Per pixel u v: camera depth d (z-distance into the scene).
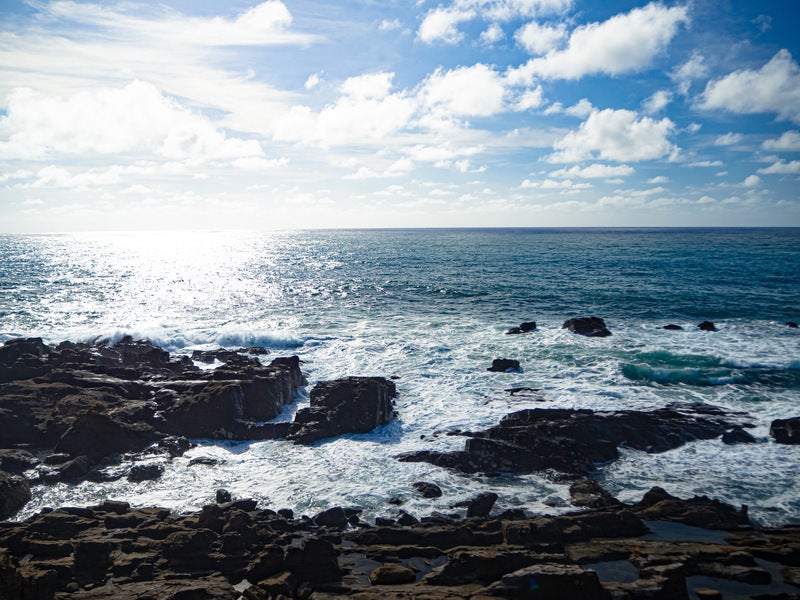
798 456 22.84
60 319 51.00
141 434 24.45
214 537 16.45
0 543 16.05
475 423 26.36
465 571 14.77
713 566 15.33
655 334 42.47
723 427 25.45
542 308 54.25
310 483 21.08
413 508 19.16
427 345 39.09
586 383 31.34
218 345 40.38
